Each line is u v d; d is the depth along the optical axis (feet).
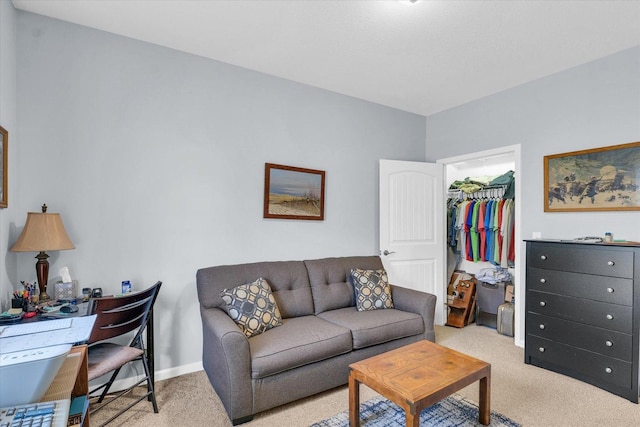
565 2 6.60
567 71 9.63
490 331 12.11
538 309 9.00
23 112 6.98
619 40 8.07
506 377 8.39
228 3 6.76
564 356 8.45
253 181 9.81
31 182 7.06
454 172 15.83
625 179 8.43
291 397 6.97
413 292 9.80
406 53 8.78
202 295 8.25
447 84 10.80
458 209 13.93
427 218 12.93
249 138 9.76
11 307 6.41
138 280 8.17
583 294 8.09
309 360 7.09
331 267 10.26
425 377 5.73
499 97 11.35
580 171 9.25
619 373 7.46
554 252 8.67
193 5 6.86
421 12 6.97
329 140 11.34
